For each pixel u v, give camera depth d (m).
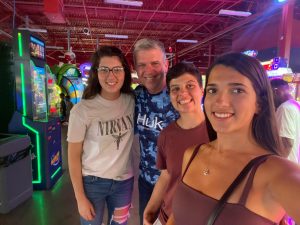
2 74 3.64
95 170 1.52
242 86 0.72
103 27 10.84
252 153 0.76
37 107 3.46
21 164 2.94
